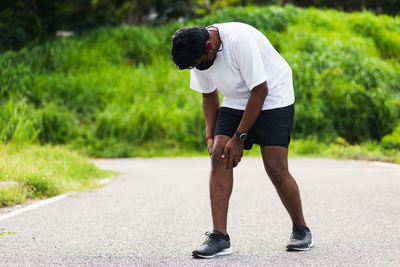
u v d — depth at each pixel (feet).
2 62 103.50
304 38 108.78
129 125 85.56
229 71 15.44
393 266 14.46
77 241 18.49
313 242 17.74
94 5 140.46
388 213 24.09
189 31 14.70
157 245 17.83
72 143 82.23
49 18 125.80
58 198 31.04
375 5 179.63
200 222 22.85
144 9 186.80
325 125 84.02
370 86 93.45
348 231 20.06
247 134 16.14
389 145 72.69
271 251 16.69
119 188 36.81
